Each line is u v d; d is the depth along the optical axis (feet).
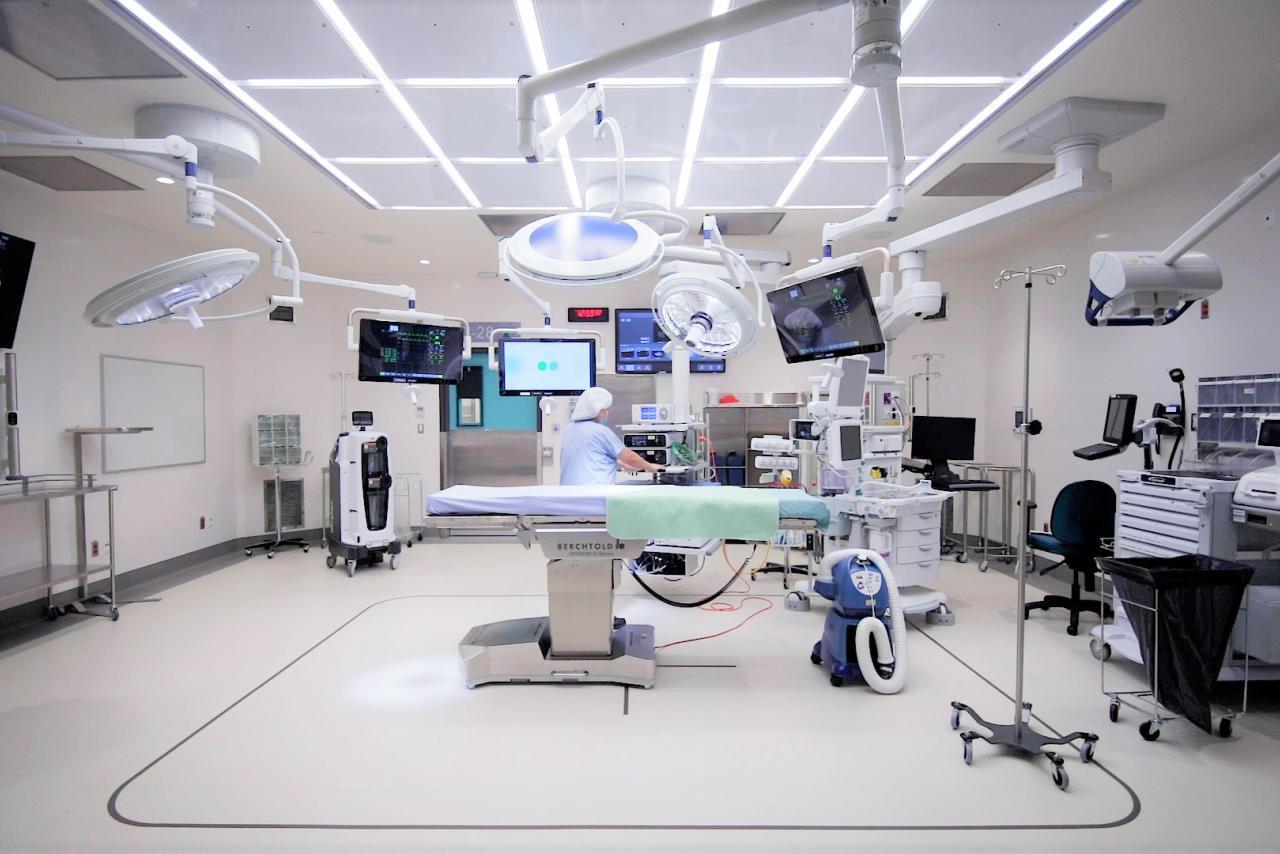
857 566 10.01
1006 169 12.39
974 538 20.44
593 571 10.01
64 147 7.57
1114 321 10.34
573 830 6.35
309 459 20.77
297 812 6.66
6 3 7.29
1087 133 10.28
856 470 13.02
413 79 9.03
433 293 22.09
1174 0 7.41
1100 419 15.07
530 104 5.85
